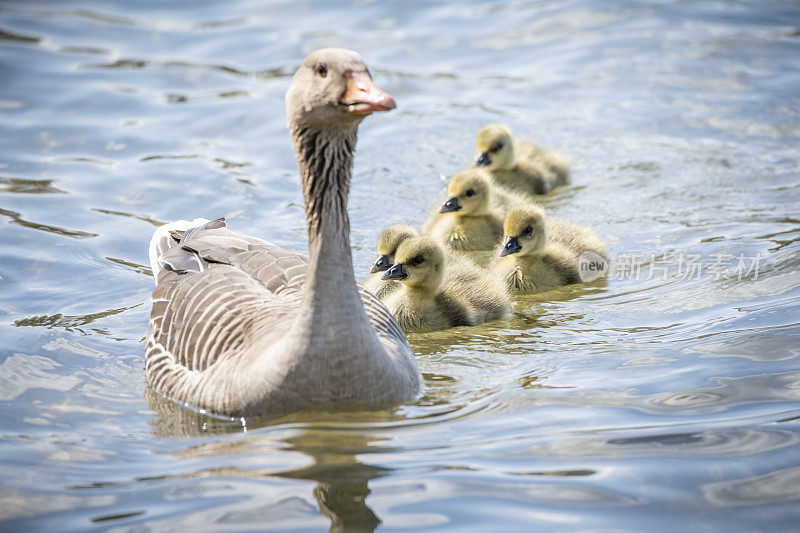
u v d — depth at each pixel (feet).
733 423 30.32
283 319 32.32
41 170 58.39
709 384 33.65
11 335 40.09
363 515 25.50
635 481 26.94
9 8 84.84
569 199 57.00
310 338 30.89
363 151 63.31
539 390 34.42
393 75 73.05
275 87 71.10
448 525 24.91
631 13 83.25
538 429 30.73
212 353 33.30
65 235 50.52
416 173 60.49
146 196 55.62
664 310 43.09
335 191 30.58
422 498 26.32
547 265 48.65
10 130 63.52
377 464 28.48
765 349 36.40
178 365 34.40
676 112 66.64
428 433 30.76
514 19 83.20
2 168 58.29
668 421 30.78
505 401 33.53
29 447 30.50
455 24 82.23
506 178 59.67
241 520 25.41
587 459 28.35
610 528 24.62
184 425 32.19
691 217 53.47
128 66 74.74
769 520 24.80
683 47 76.23
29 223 51.57
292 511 25.81
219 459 29.19
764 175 57.77
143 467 28.89
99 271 47.19
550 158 60.59
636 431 30.14
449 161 61.93
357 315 31.24
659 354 37.29
